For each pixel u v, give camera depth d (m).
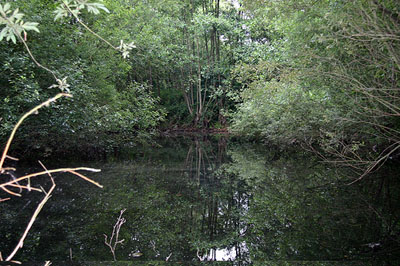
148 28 13.65
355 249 2.70
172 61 18.92
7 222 3.24
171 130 20.20
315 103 6.48
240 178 5.94
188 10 19.03
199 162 7.89
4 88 6.17
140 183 5.36
